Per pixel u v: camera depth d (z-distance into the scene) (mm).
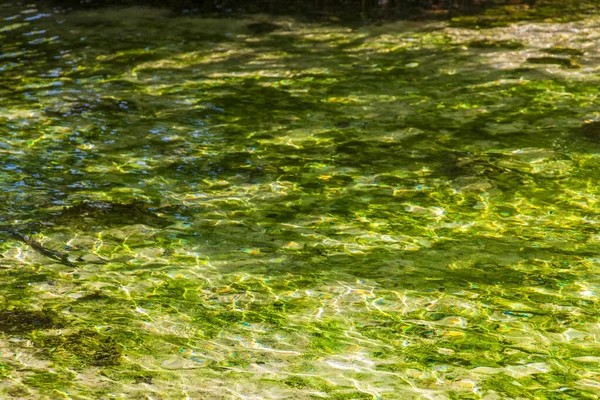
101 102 8156
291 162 6727
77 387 3814
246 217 5770
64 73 9086
